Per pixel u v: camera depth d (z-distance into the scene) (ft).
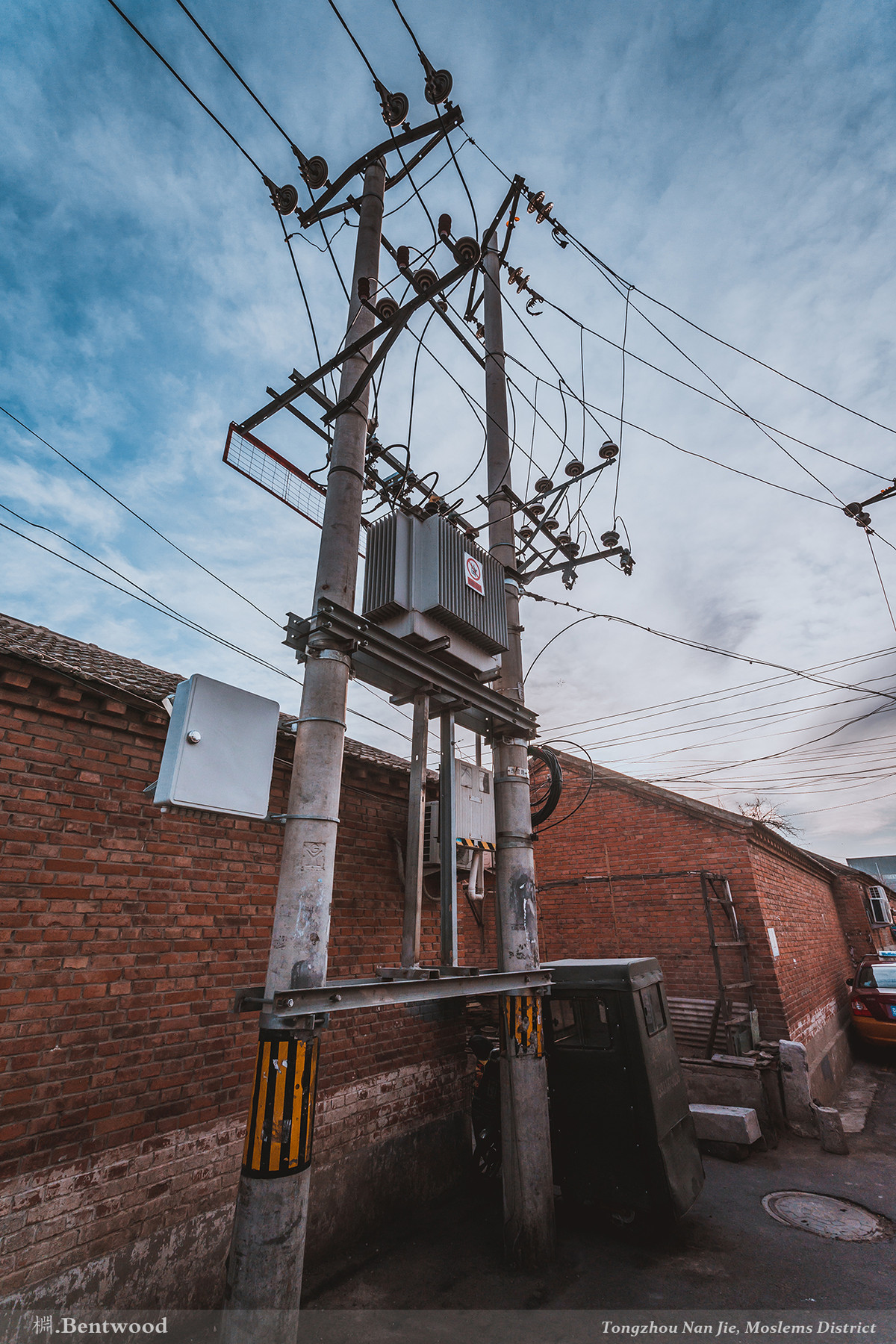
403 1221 16.19
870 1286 12.86
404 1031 18.39
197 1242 11.96
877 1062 39.68
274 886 15.64
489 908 36.78
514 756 17.11
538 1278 13.28
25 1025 10.63
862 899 61.57
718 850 31.81
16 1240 9.71
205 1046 13.14
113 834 12.69
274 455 16.29
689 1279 13.19
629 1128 14.84
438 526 14.03
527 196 20.79
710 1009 28.76
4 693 11.64
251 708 10.39
